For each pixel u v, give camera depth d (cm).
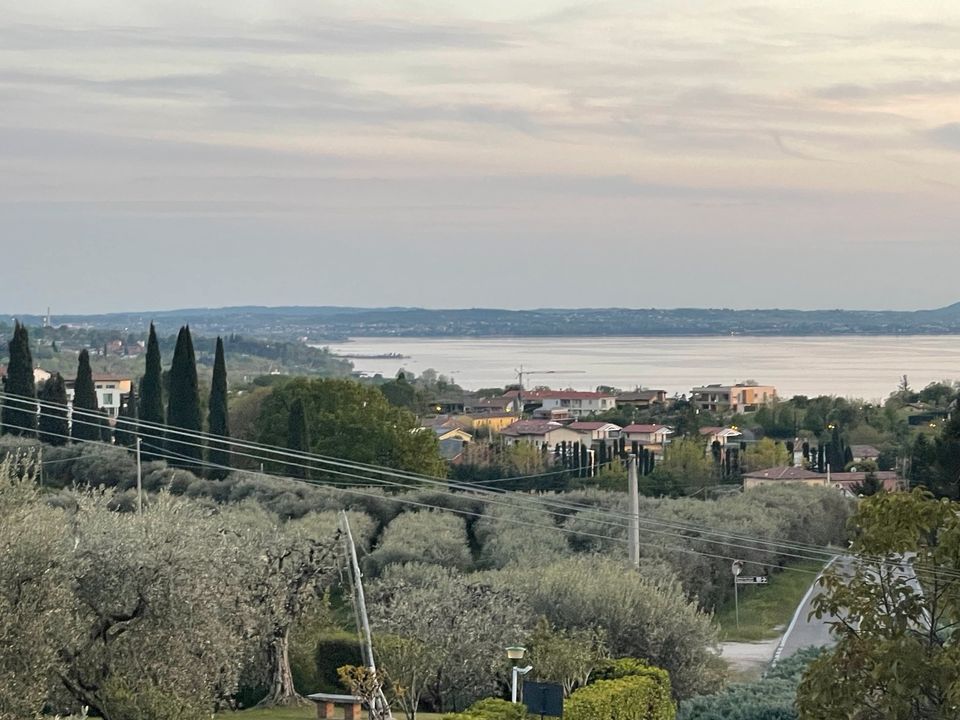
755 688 3044
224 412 8025
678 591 3666
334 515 5500
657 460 10962
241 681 3216
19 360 7569
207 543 2548
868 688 1658
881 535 1731
